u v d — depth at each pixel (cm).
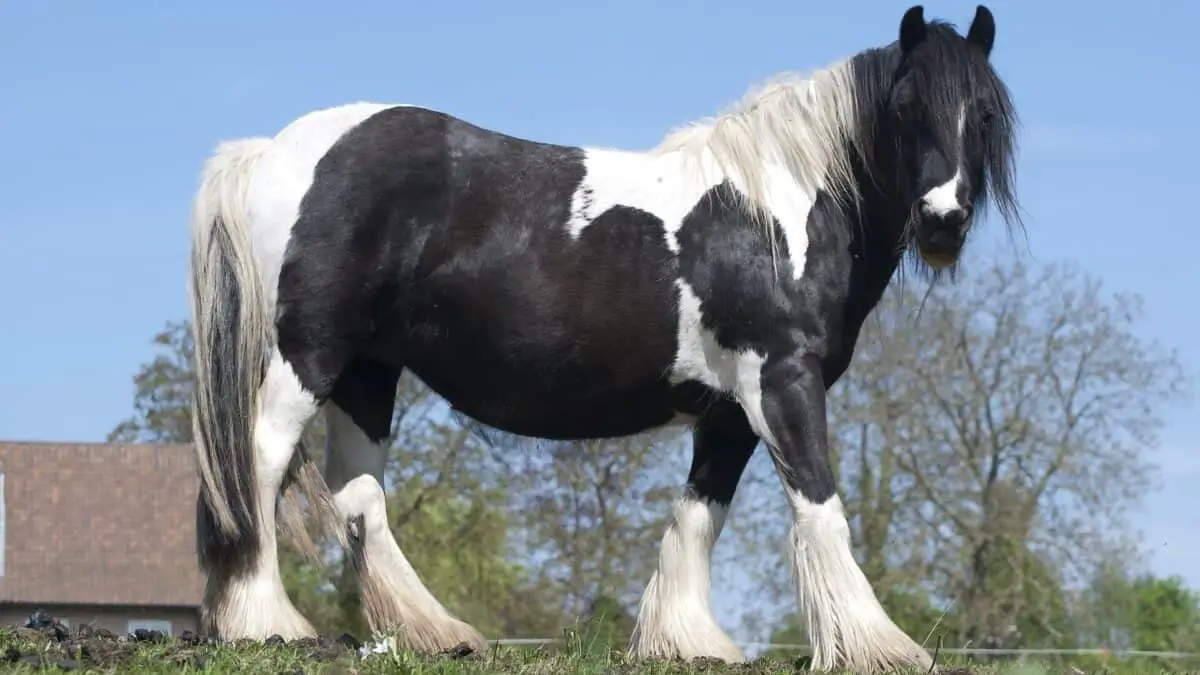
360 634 2472
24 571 3169
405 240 708
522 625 2678
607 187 720
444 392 748
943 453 2631
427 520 2681
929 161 689
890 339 2594
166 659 588
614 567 2598
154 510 3334
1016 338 2667
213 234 705
